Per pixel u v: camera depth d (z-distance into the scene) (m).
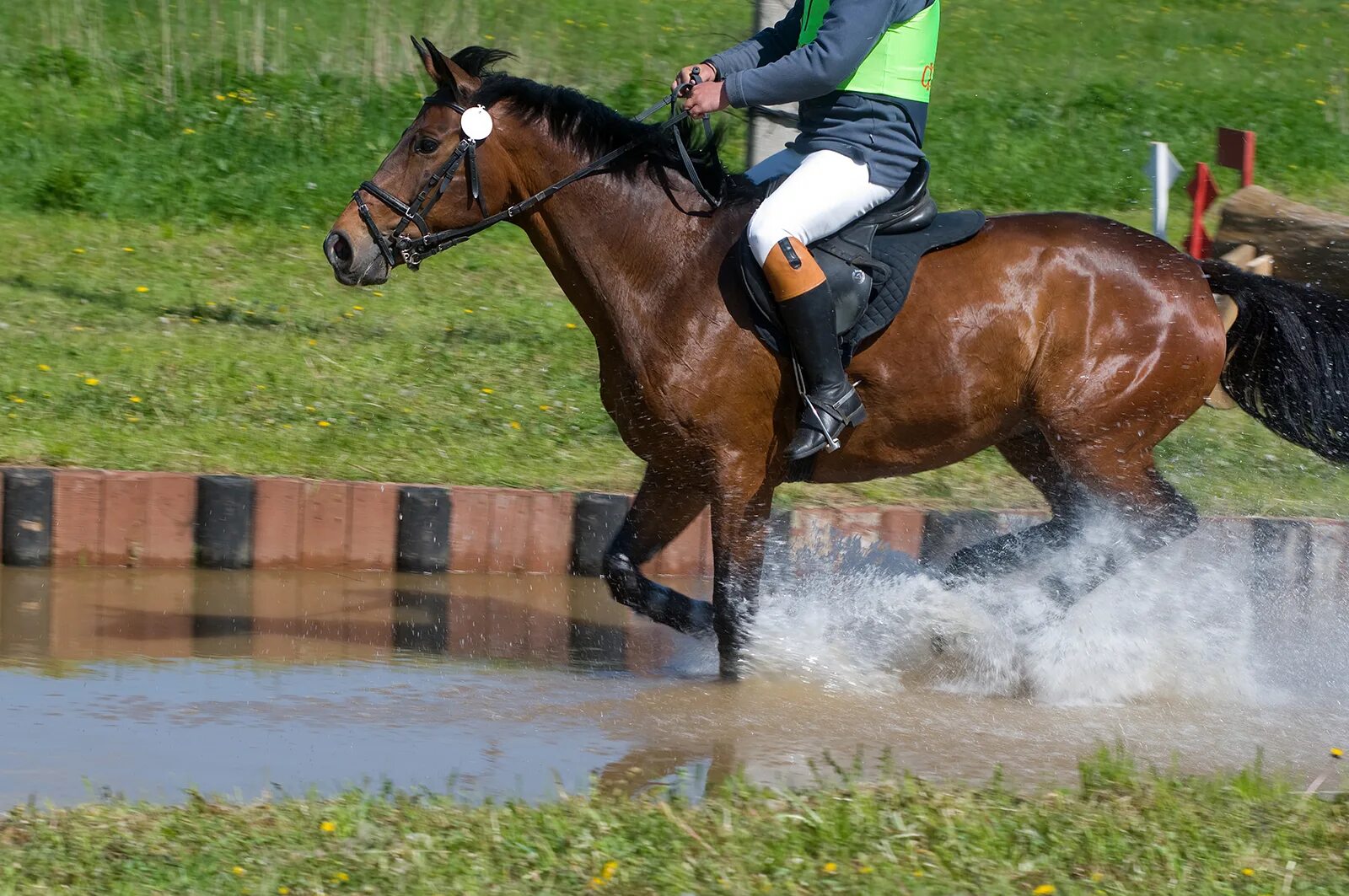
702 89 9.52
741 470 9.88
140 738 8.90
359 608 12.10
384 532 13.16
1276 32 35.28
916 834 7.12
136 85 24.69
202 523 12.91
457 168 9.64
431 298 18.95
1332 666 11.66
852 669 10.73
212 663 10.51
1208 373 10.18
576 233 9.78
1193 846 7.08
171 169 22.22
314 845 6.87
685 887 6.50
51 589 12.10
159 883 6.42
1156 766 8.92
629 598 10.48
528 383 16.09
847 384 9.59
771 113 13.98
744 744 9.17
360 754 8.77
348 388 15.48
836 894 6.52
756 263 9.49
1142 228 22.19
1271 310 10.50
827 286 9.45
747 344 9.65
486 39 28.28
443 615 12.04
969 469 14.70
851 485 14.12
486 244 21.28
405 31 27.91
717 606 10.13
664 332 9.70
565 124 9.74
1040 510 13.78
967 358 9.88
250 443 13.89
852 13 9.30
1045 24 34.72
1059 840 7.10
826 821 7.23
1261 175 24.69
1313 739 9.80
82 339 16.25
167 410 14.48
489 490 13.28
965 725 9.77
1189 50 33.06
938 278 9.88
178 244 20.38
